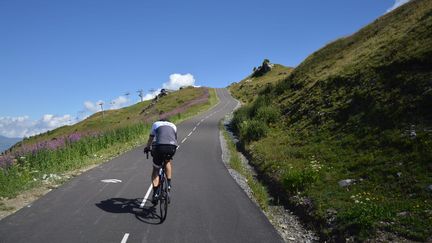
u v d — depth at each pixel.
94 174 14.42
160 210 9.06
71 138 20.31
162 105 94.62
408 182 10.13
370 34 32.88
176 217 9.24
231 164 17.61
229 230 8.47
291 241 8.50
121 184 12.68
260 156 18.42
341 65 28.42
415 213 8.46
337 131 17.62
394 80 17.95
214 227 8.62
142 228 8.38
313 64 35.56
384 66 20.44
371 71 21.34
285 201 11.87
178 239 7.81
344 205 9.66
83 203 10.24
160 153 9.00
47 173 14.15
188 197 11.25
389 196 9.79
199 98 92.94
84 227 8.33
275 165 15.52
